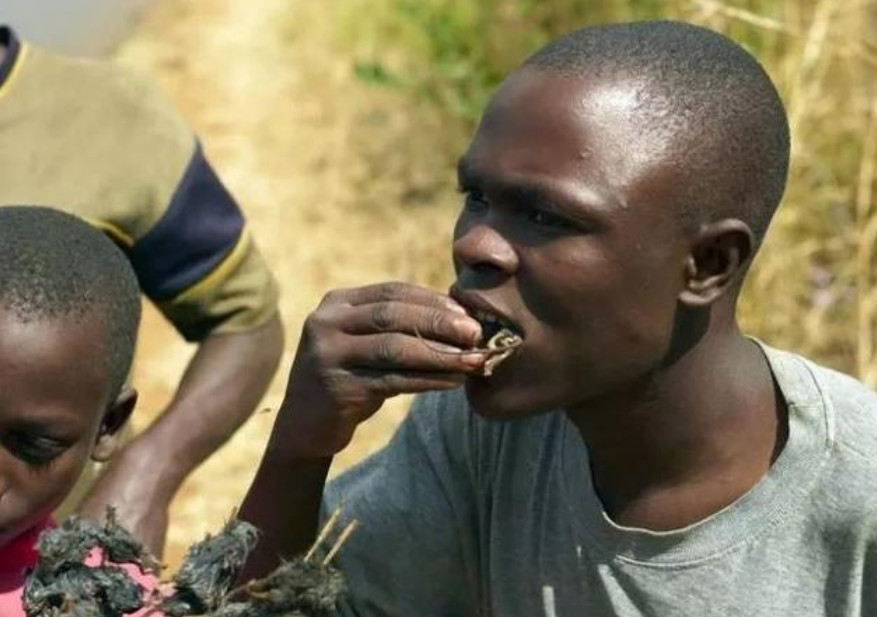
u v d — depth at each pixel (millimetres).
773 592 2834
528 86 2725
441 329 2717
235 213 4418
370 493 3176
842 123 7699
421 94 10367
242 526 2689
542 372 2727
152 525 4188
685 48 2775
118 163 4156
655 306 2723
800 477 2811
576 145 2664
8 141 4113
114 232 4180
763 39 7629
